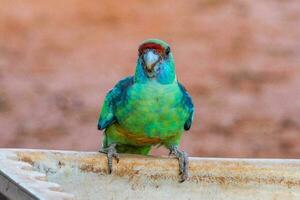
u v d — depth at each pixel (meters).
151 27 20.78
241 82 17.56
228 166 6.30
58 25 20.69
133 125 6.96
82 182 6.09
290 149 14.70
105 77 17.91
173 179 6.26
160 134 7.02
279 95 16.89
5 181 4.99
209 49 19.39
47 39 19.86
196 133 15.09
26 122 15.47
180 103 6.96
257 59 18.77
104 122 7.10
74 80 17.62
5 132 15.08
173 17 21.31
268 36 20.12
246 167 6.31
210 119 15.73
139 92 6.86
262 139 15.06
